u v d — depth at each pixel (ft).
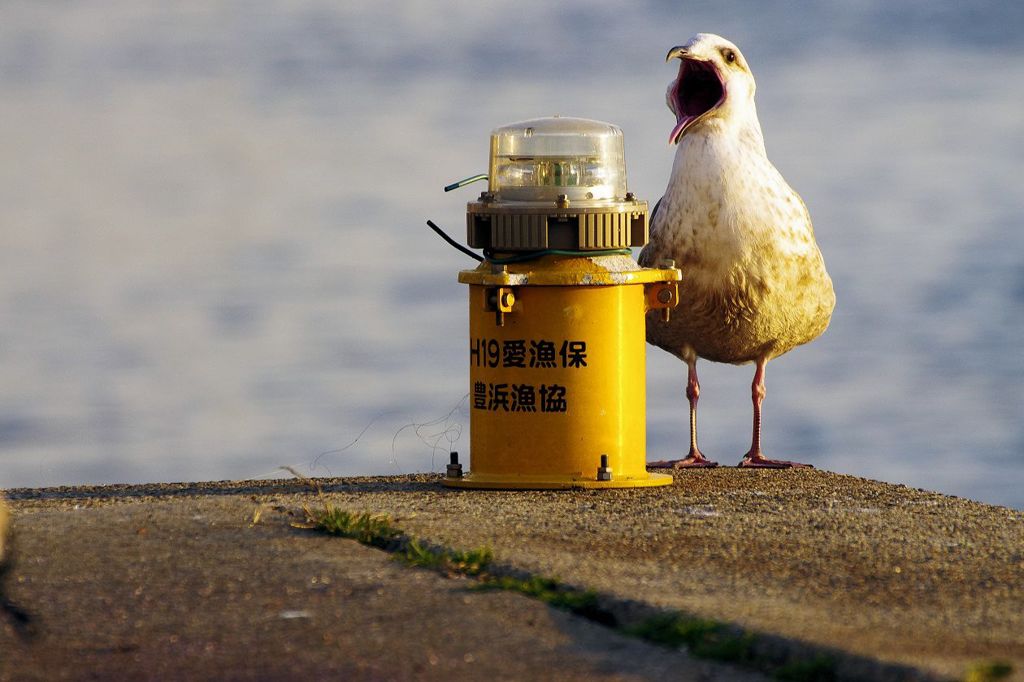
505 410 33.96
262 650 21.79
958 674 19.80
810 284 37.91
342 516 28.99
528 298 33.55
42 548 27.25
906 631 22.00
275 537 28.12
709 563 26.27
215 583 24.98
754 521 30.19
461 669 20.89
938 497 33.40
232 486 34.96
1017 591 24.64
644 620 22.89
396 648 21.72
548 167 33.96
